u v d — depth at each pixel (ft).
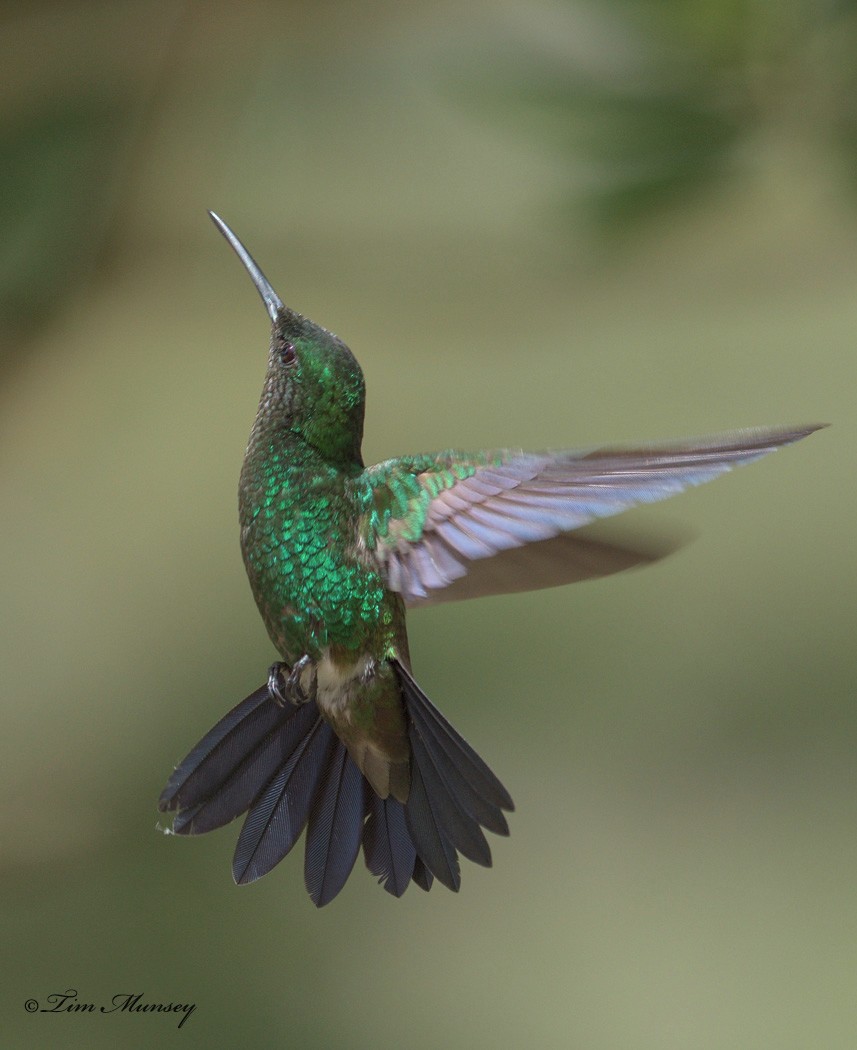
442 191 6.03
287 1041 6.56
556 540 5.93
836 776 7.54
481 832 5.94
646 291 5.97
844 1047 6.61
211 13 5.97
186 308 6.01
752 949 6.93
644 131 5.90
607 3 5.90
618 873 7.37
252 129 6.07
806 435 5.81
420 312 6.02
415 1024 6.63
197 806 5.96
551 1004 6.74
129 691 7.27
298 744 5.98
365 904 7.04
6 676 7.29
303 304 6.05
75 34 5.96
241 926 6.63
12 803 6.23
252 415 7.61
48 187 5.96
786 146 5.89
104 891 6.56
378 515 5.99
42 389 5.97
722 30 5.89
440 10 5.94
